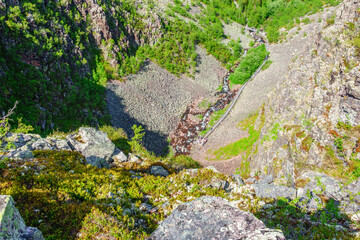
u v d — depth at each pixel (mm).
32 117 53531
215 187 21859
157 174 28125
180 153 80500
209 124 91750
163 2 154125
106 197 17125
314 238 13094
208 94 110938
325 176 20531
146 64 108812
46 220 13055
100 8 95875
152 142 80875
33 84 57438
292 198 18688
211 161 69500
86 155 28047
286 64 109062
